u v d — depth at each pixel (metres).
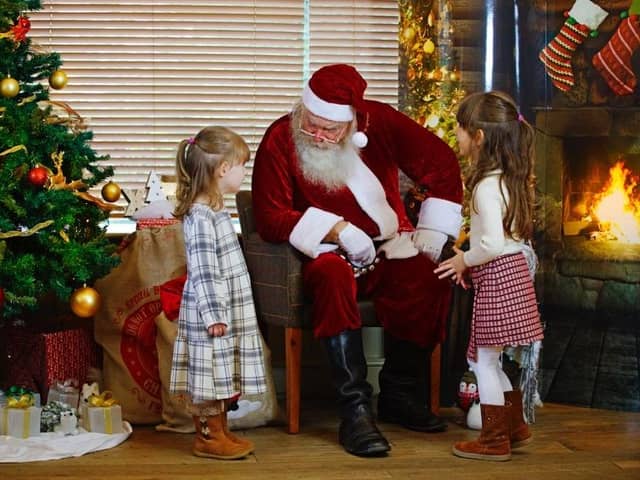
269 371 3.65
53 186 3.34
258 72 4.39
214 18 4.36
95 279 3.59
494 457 3.15
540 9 3.86
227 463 3.13
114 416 3.41
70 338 3.62
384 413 3.66
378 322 3.57
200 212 3.15
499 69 3.86
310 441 3.42
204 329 3.12
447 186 3.57
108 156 3.58
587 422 3.65
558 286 3.90
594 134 3.80
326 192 3.53
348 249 3.45
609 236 3.80
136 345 3.66
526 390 3.57
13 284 3.26
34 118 3.32
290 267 3.47
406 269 3.53
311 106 3.43
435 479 2.96
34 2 3.50
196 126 4.38
